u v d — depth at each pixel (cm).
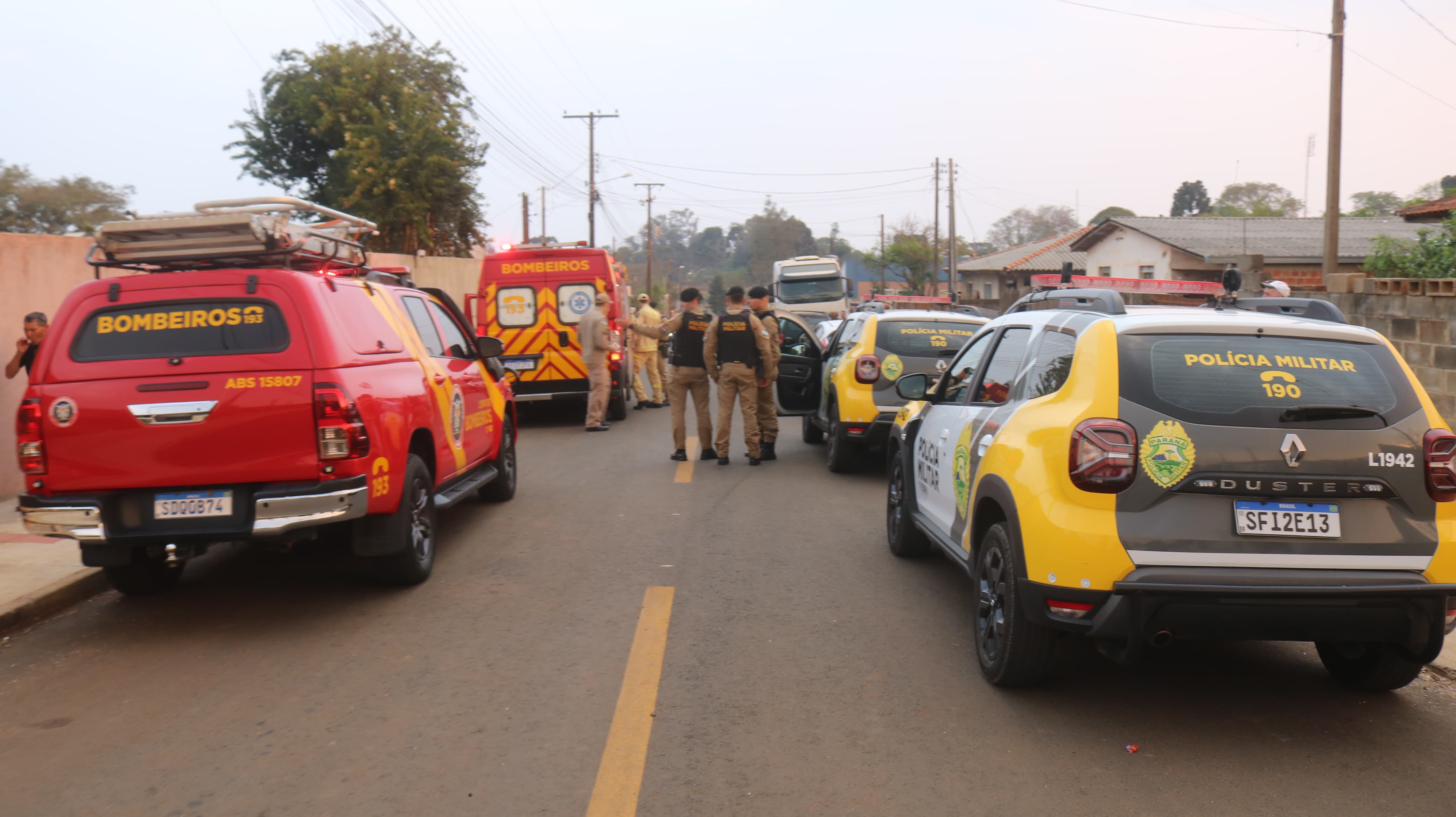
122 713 429
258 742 395
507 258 1459
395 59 3225
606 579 627
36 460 511
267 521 510
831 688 445
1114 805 339
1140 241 3011
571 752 383
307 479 518
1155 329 404
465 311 1555
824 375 1136
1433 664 471
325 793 352
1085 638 517
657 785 355
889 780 358
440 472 676
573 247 1523
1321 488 371
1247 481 370
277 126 3278
